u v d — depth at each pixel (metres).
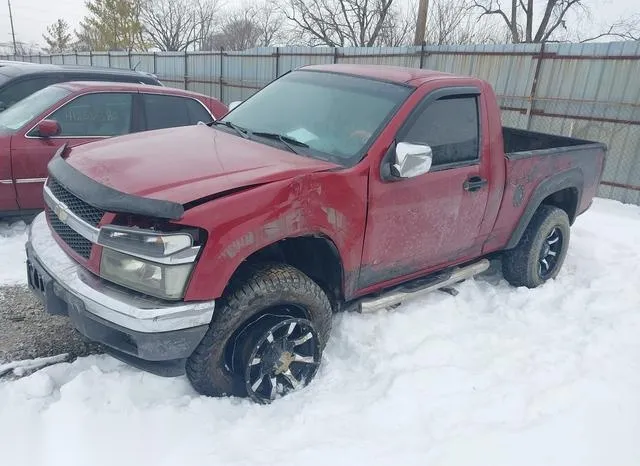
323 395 3.14
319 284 3.52
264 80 15.76
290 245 3.37
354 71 4.07
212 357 2.86
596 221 7.54
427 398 3.20
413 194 3.51
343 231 3.17
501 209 4.32
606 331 4.14
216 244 2.63
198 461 2.55
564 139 5.74
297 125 3.71
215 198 2.69
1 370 3.22
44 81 7.48
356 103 3.69
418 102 3.59
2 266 4.68
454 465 2.69
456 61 11.16
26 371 3.25
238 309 2.84
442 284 4.18
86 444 2.58
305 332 3.16
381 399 3.13
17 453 2.50
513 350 3.82
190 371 2.91
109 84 6.16
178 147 3.36
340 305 3.55
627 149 9.12
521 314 4.41
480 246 4.38
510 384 3.40
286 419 2.92
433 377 3.37
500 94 10.65
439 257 4.03
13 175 5.37
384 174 3.32
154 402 2.95
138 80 8.03
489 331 4.08
